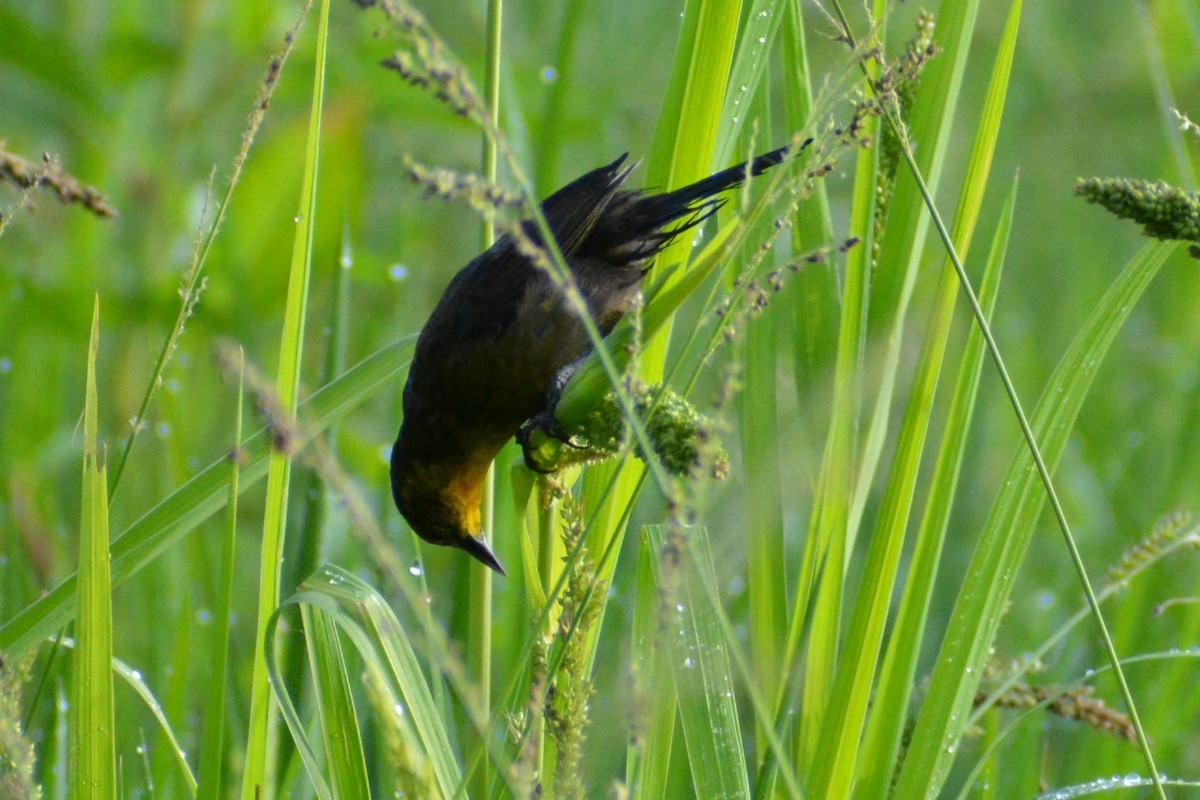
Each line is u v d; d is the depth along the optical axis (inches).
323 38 228.5
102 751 193.3
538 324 306.7
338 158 478.6
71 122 473.1
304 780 260.2
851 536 240.2
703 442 139.8
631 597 302.2
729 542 303.6
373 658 194.9
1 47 460.1
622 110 583.2
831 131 194.7
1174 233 182.4
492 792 209.8
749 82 254.4
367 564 333.7
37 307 457.7
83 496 193.2
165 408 355.6
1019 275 589.3
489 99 242.8
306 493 264.1
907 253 243.3
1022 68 635.5
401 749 136.1
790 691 222.7
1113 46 641.0
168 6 516.4
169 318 454.9
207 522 406.6
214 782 203.8
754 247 255.0
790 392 305.1
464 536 325.4
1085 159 628.1
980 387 488.4
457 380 310.7
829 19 216.7
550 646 210.1
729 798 200.2
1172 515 265.4
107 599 193.5
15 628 220.1
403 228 513.3
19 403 435.8
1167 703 316.5
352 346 472.1
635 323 163.3
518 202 131.1
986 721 300.0
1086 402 487.5
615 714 252.4
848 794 223.3
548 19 596.7
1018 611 421.1
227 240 460.4
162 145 502.6
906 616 229.0
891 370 242.7
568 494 199.5
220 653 205.5
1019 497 229.8
